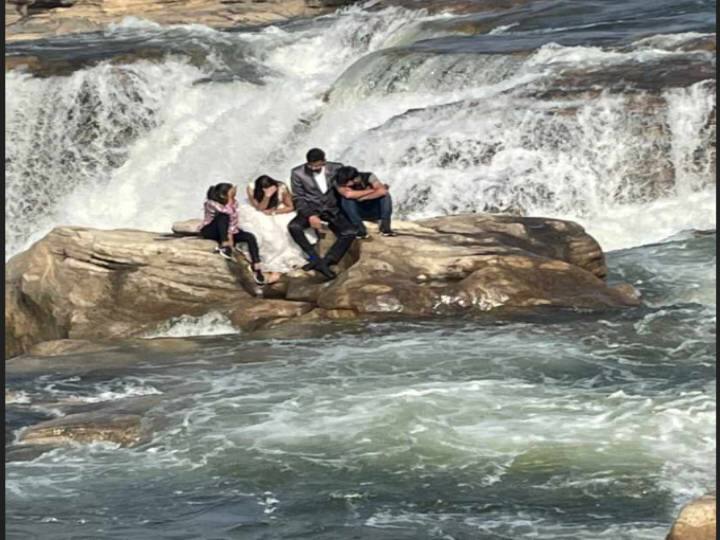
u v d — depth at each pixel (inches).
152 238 754.8
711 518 389.7
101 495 491.8
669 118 966.4
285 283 739.4
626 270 792.9
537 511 466.3
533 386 595.5
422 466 506.0
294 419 560.1
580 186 952.3
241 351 675.4
